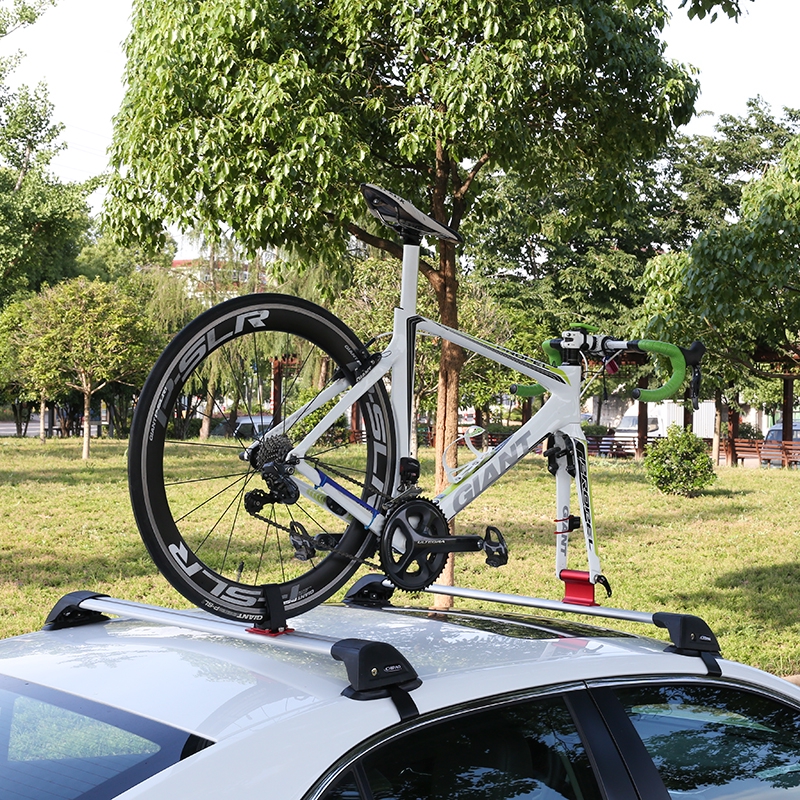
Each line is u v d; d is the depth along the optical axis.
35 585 9.77
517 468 24.16
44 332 24.20
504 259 32.00
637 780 1.97
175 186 6.25
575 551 12.43
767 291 8.88
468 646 2.15
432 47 6.28
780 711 2.37
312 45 6.75
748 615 9.17
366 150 6.30
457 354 7.14
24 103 30.67
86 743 1.65
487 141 6.34
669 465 19.20
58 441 33.56
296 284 23.48
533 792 1.85
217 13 6.01
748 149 32.84
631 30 7.18
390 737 1.69
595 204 7.87
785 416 30.19
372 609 2.61
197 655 1.96
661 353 3.35
